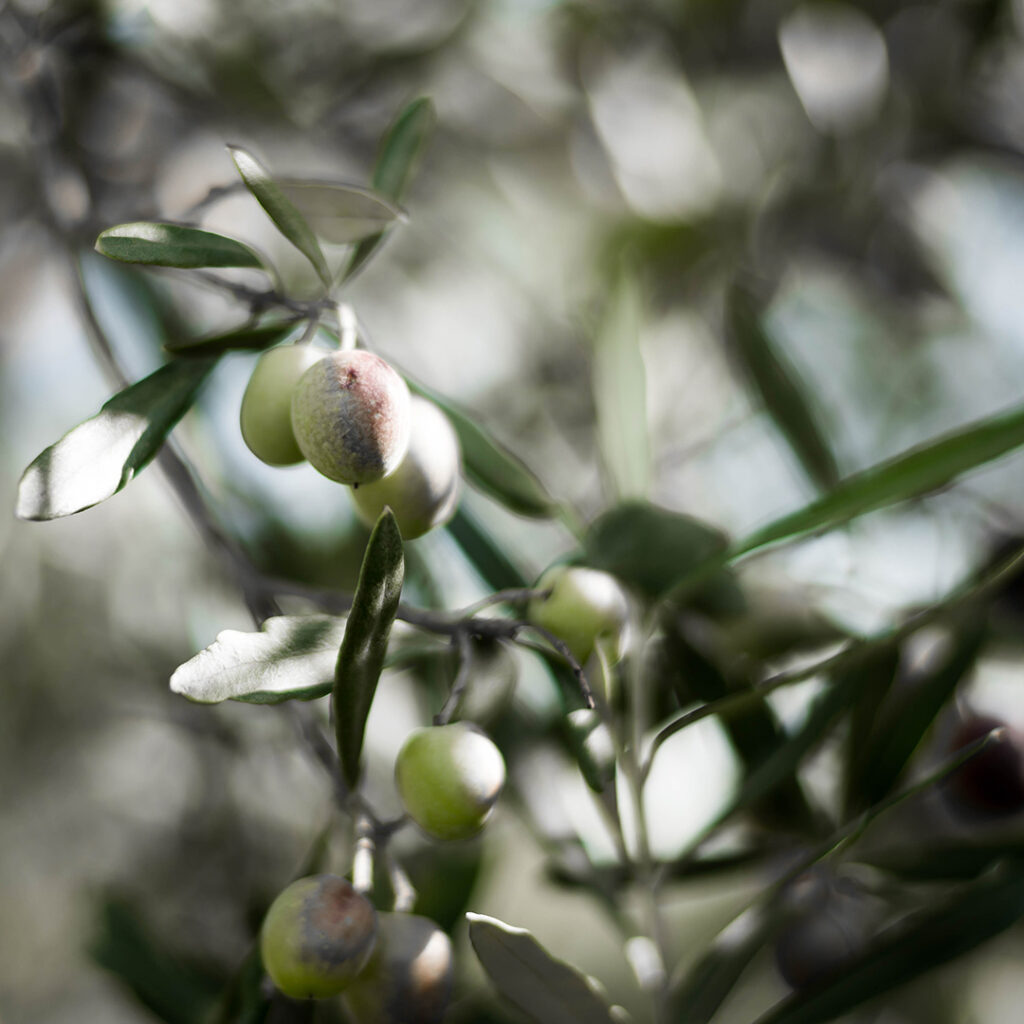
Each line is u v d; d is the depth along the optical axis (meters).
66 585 0.91
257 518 0.63
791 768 0.54
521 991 0.49
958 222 1.06
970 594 0.51
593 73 1.02
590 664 0.51
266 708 0.71
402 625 0.52
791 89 1.02
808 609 0.59
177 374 0.49
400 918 0.49
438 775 0.48
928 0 1.00
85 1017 1.17
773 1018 0.53
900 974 0.53
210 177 0.83
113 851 0.93
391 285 0.96
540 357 0.94
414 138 0.54
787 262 1.02
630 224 0.97
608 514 0.54
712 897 0.80
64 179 0.61
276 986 0.50
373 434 0.48
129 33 0.72
